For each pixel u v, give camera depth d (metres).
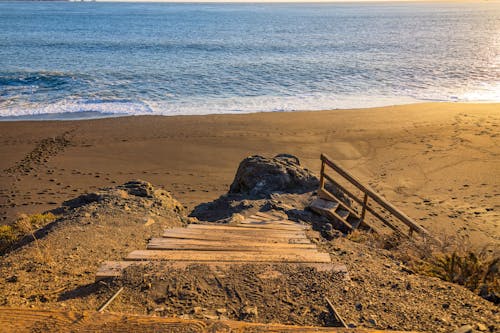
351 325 3.61
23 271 5.11
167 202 9.15
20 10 190.38
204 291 4.20
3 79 31.52
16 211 12.47
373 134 20.03
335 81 34.06
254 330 2.38
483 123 21.31
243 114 23.91
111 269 4.59
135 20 123.12
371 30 92.69
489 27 103.56
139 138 19.55
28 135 19.83
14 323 2.45
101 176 15.45
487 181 14.38
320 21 127.50
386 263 6.00
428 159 16.59
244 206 8.84
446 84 32.84
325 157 8.97
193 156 17.48
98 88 30.12
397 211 8.32
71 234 6.53
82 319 2.48
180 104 26.27
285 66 40.75
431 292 4.47
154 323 2.45
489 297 4.86
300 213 8.52
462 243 6.90
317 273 4.60
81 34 75.25
